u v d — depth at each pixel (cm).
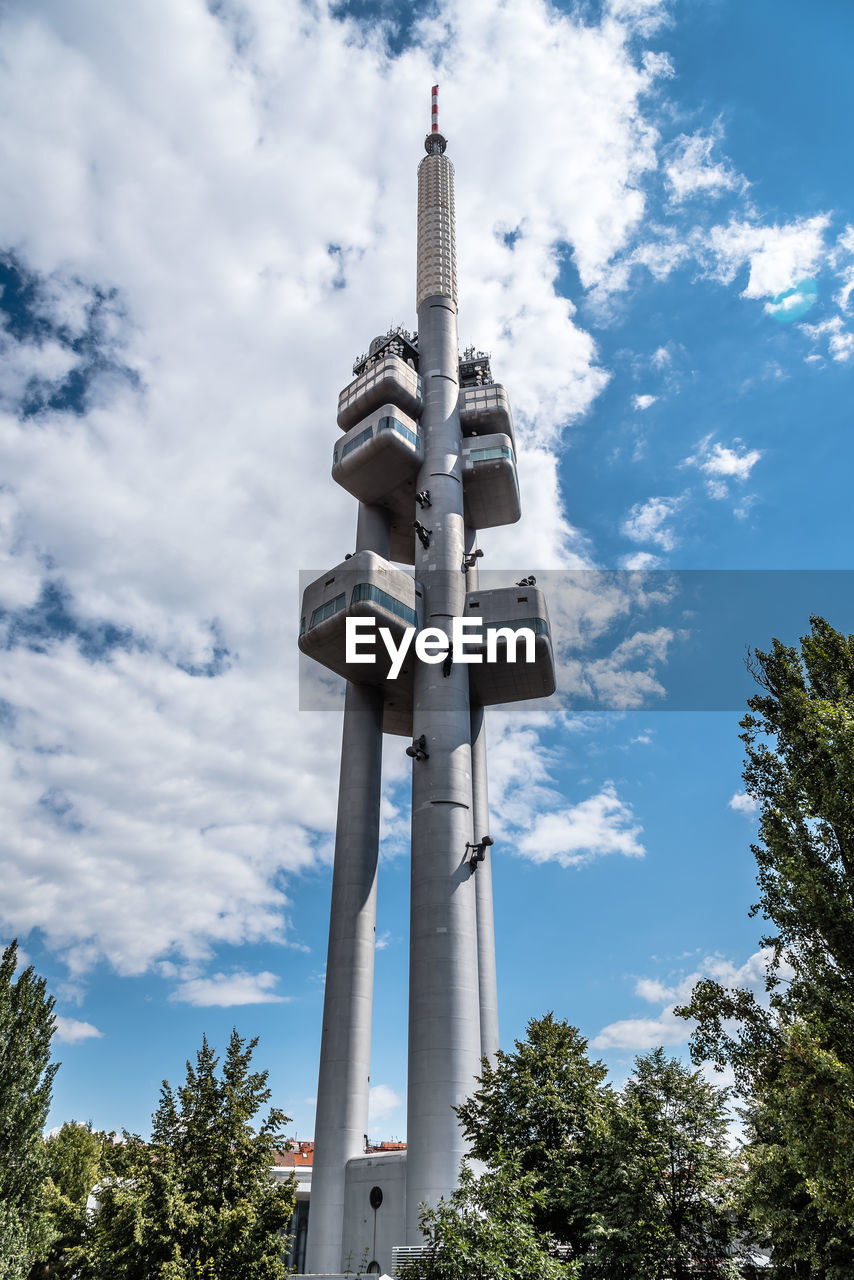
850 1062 1402
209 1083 2267
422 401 6350
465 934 4525
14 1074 3023
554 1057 3078
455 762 4981
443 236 7219
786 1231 1894
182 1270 1833
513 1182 2156
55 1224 2083
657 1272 2072
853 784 1490
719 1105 2328
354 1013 4803
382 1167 4228
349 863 5228
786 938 1557
